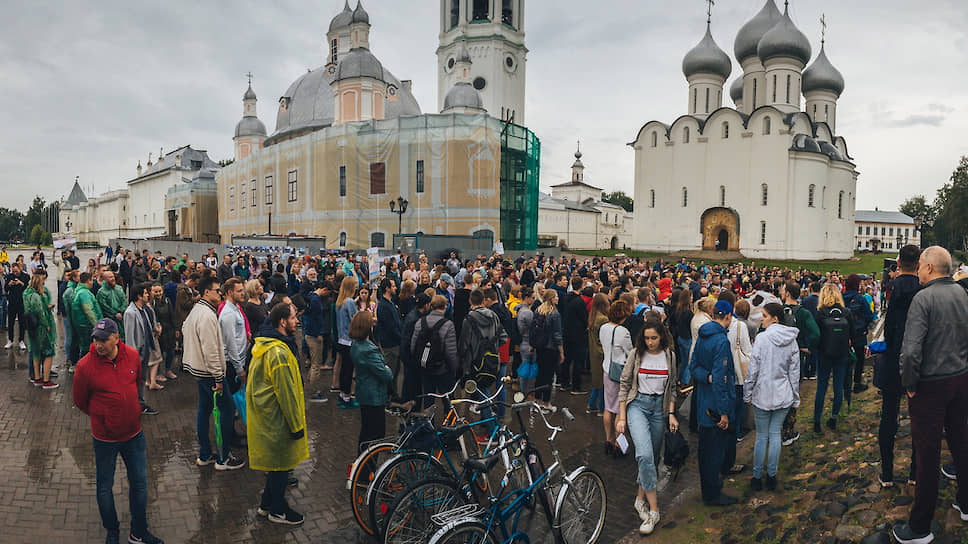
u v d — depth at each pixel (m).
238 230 51.72
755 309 9.51
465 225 33.62
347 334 9.73
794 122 52.50
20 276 13.75
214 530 5.76
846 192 56.31
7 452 7.43
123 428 5.23
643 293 10.38
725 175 54.09
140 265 20.78
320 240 34.91
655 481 5.98
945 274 4.75
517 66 48.31
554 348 9.34
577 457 7.87
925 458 4.65
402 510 4.85
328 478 7.05
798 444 7.71
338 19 53.88
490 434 6.01
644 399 6.30
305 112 49.44
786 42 54.84
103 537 5.55
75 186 129.38
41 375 10.85
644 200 58.84
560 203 86.44
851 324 8.31
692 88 60.34
